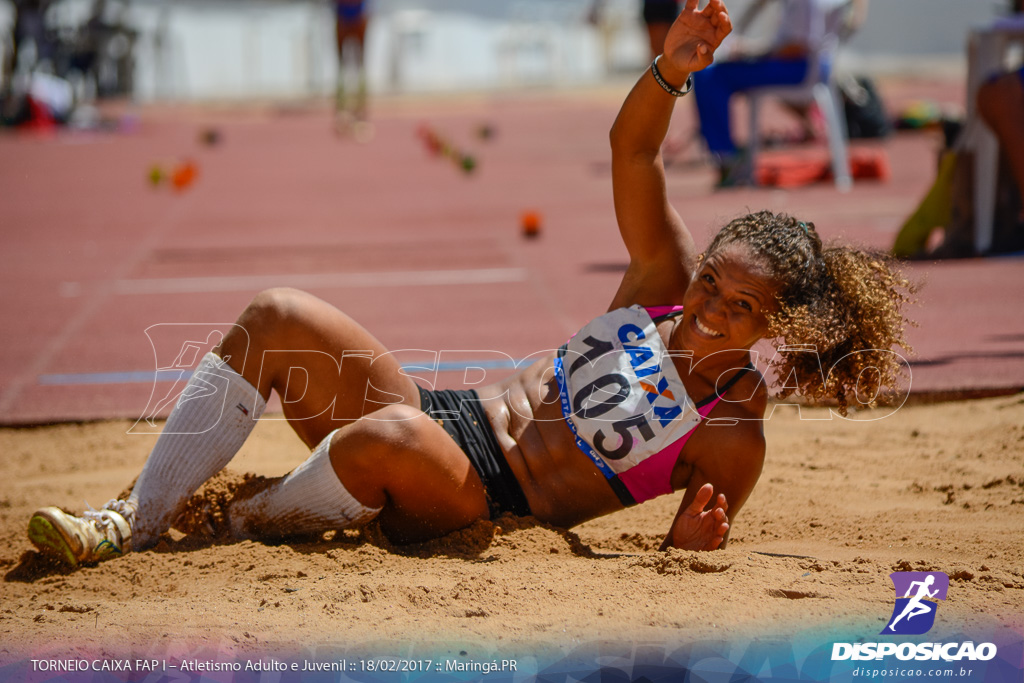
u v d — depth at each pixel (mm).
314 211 27094
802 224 6336
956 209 17562
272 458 9719
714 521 6211
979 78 16875
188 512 6906
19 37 51938
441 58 85312
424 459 6297
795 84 26703
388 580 5906
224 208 27906
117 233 23938
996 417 10133
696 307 6207
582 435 6586
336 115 58562
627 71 83625
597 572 6066
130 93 73375
